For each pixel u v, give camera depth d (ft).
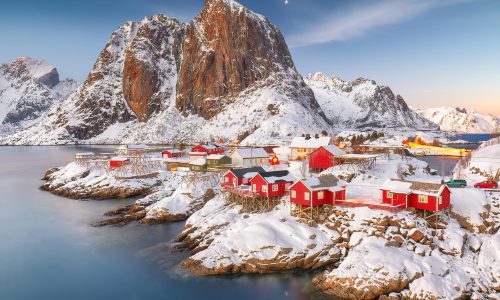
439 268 132.77
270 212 183.83
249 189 200.13
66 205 269.23
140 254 169.27
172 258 163.43
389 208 158.10
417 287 124.26
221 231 174.60
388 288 125.90
